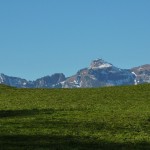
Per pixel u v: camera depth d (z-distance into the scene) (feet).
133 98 238.68
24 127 136.77
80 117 168.66
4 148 99.60
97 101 230.68
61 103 224.74
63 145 105.91
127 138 120.37
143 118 166.50
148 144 112.37
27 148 100.63
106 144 110.01
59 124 146.72
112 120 159.94
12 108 204.44
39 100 239.09
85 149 102.47
